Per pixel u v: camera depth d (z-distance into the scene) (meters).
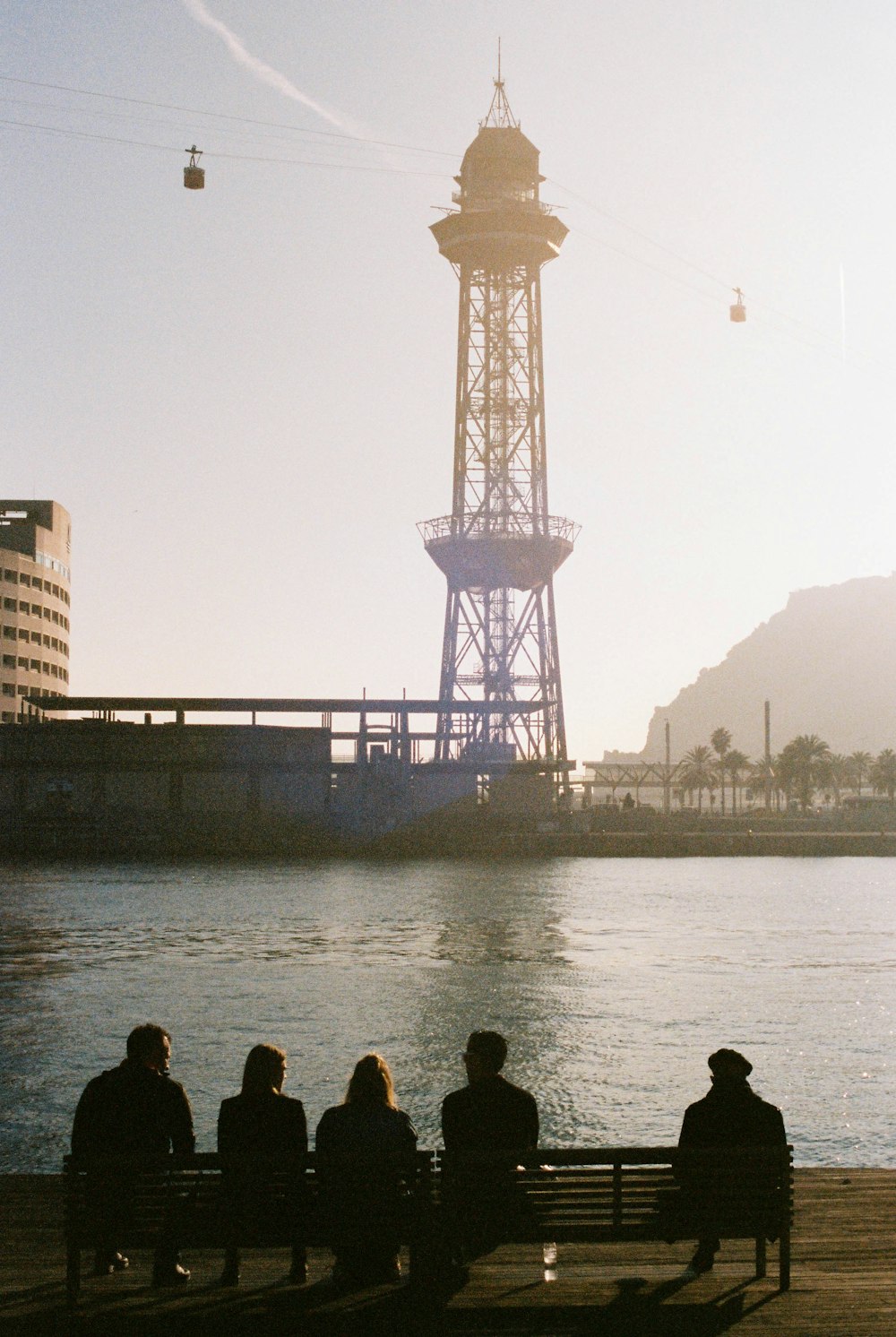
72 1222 12.91
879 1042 47.22
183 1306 12.98
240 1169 12.66
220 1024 50.69
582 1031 49.22
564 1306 13.00
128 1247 12.91
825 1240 15.77
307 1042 46.78
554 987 61.69
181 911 102.81
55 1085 39.53
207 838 189.00
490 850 197.38
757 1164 13.28
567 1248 15.37
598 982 63.31
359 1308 12.71
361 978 64.88
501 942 81.75
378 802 191.75
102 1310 12.86
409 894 120.75
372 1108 12.89
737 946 79.81
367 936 85.62
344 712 193.38
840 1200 17.88
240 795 191.50
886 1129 34.31
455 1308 12.84
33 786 190.62
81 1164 12.73
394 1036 48.19
